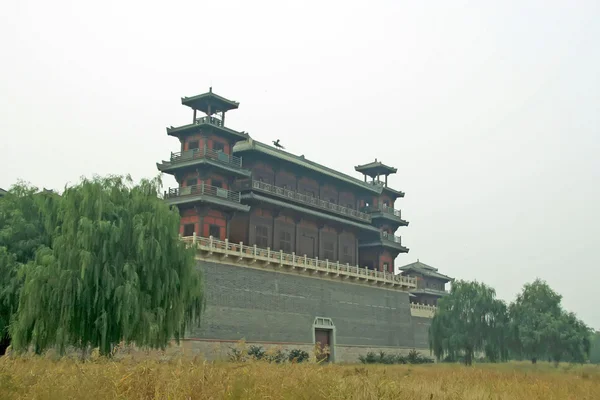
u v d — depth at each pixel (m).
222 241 63.00
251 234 69.19
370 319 82.81
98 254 38.12
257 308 65.25
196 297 44.53
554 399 23.92
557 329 76.62
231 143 69.62
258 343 64.12
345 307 78.62
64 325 36.09
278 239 72.94
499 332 77.38
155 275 40.38
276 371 19.39
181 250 42.72
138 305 37.84
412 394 20.31
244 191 69.12
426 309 100.75
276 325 67.25
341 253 83.44
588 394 25.94
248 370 18.48
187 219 64.25
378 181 97.38
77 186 40.47
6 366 18.94
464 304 78.25
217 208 64.88
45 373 17.80
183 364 19.75
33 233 44.50
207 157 64.62
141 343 38.06
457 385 25.81
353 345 78.56
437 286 127.50
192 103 68.19
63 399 14.73
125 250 39.94
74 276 36.94
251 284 65.25
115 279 38.03
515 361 86.75
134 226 40.22
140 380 16.55
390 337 86.06
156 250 40.22
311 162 81.69
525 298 83.19
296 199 74.75
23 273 38.34
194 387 16.22
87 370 18.00
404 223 96.00
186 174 66.62
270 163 75.38
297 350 68.00
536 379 34.25
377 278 84.00
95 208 39.59
